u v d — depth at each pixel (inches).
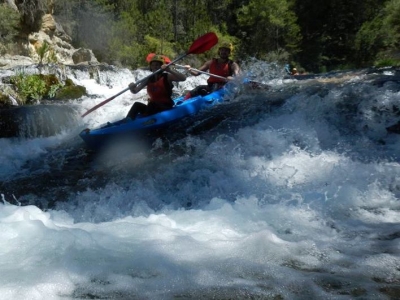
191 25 958.4
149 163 189.3
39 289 77.9
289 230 112.2
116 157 208.5
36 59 651.5
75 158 217.0
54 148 240.4
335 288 79.4
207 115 230.7
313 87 256.8
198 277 84.0
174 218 125.0
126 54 780.0
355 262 91.0
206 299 75.9
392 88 228.5
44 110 283.9
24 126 271.1
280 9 978.1
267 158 178.5
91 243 99.4
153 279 83.0
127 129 212.4
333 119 205.0
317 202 133.6
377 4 1205.1
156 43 818.8
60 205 154.5
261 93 260.5
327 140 192.4
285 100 234.4
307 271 86.7
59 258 90.3
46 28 713.6
